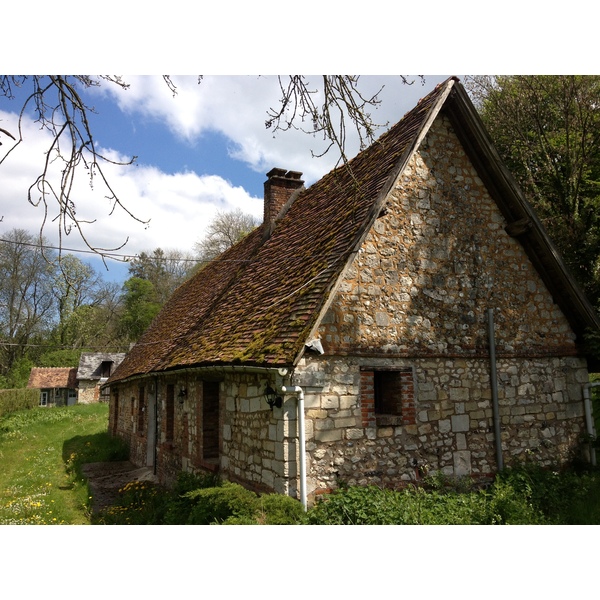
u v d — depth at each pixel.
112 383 19.36
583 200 15.34
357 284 7.32
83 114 3.83
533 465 8.32
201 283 17.45
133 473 13.95
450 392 7.93
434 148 8.55
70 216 3.70
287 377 6.53
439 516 6.30
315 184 12.41
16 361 43.91
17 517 8.97
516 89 17.59
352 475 6.79
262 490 6.88
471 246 8.61
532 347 8.93
